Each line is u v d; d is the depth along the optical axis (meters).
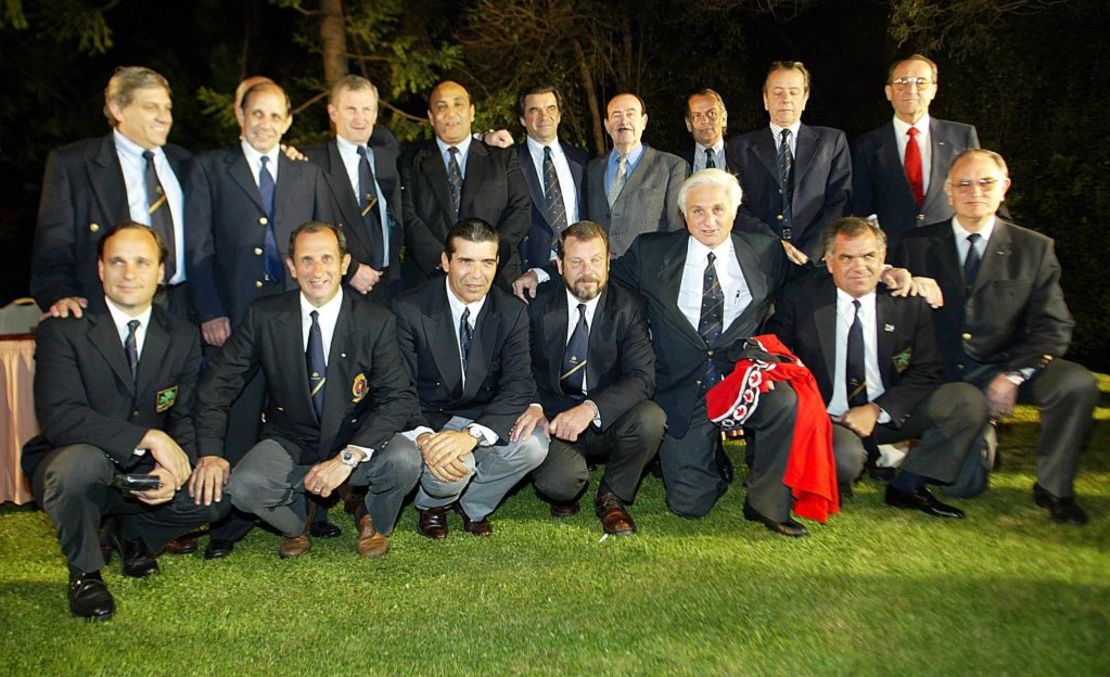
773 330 4.51
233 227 4.23
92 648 3.14
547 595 3.46
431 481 3.98
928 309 4.27
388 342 3.94
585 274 4.08
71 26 8.55
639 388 4.11
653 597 3.41
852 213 5.11
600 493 4.24
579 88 10.88
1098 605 3.26
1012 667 2.89
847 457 4.14
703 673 2.89
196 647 3.14
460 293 4.03
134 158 4.11
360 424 3.98
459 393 4.12
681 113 10.69
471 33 10.45
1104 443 5.19
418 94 10.28
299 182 4.37
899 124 4.98
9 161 10.52
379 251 4.82
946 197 4.88
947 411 4.09
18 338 4.48
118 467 3.66
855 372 4.30
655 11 10.39
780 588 3.46
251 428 4.05
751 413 3.98
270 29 10.98
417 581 3.63
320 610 3.40
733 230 4.89
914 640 3.05
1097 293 7.39
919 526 4.05
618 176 5.09
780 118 5.05
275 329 3.84
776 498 4.00
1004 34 7.82
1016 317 4.32
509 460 4.01
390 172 4.86
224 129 9.69
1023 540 3.86
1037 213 7.64
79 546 3.39
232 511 3.96
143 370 3.65
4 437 4.45
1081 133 7.35
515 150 5.10
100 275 3.62
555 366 4.23
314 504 4.13
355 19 8.80
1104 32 7.35
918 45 8.28
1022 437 5.40
